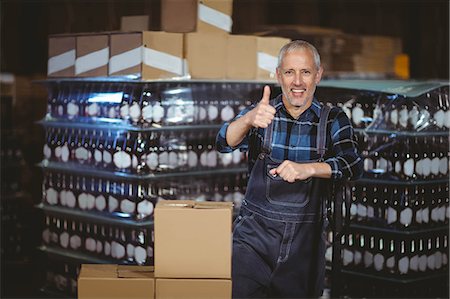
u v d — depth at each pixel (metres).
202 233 3.40
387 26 8.66
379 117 4.89
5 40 6.88
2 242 6.21
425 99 4.81
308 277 3.64
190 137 5.11
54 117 5.43
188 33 4.96
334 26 8.62
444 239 5.03
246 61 5.25
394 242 4.88
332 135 3.57
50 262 5.55
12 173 6.31
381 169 4.90
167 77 4.88
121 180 5.01
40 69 7.02
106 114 5.05
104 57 4.98
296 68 3.45
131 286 3.44
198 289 3.42
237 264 3.59
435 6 8.34
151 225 4.93
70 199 5.33
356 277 5.04
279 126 3.59
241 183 5.41
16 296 5.48
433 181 4.90
